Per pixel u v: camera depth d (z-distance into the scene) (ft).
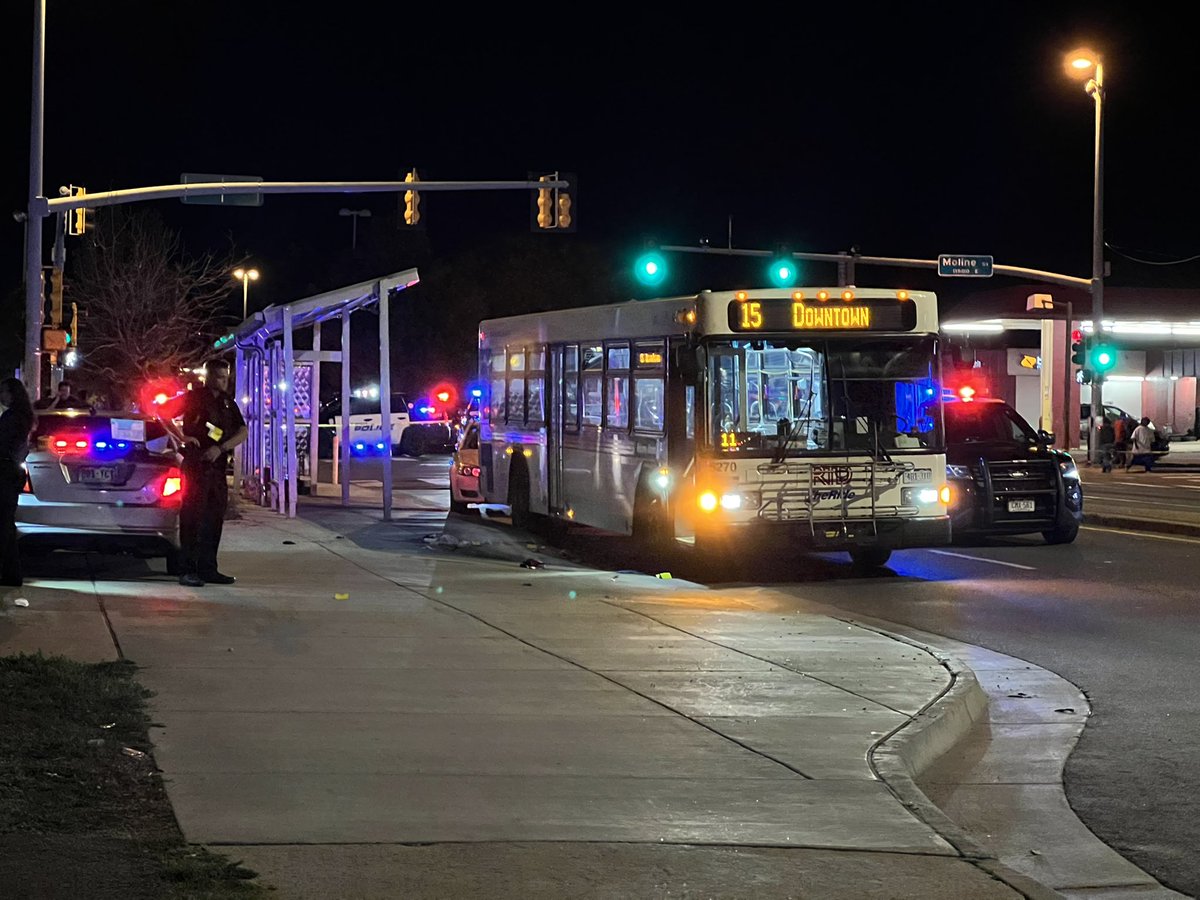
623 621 41.86
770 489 52.37
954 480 64.85
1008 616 46.37
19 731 25.16
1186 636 42.63
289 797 22.44
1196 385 221.66
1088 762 28.27
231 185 88.99
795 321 52.80
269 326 79.00
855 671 34.53
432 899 18.01
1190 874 21.62
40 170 88.28
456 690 31.40
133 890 17.51
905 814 22.57
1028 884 19.29
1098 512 84.79
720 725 28.63
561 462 64.90
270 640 36.68
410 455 178.70
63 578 47.73
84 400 69.51
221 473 47.01
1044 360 199.00
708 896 18.53
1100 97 143.84
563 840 20.74
